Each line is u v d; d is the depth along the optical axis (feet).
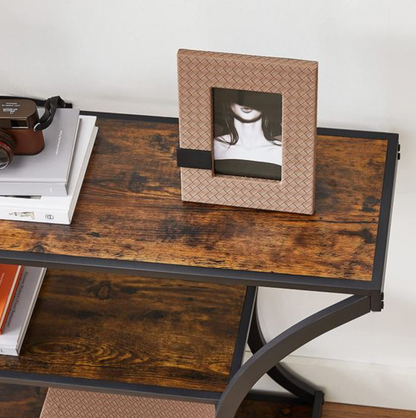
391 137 5.17
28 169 4.75
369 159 5.02
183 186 4.78
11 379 5.59
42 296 6.06
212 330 5.85
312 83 4.18
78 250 4.61
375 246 4.54
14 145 4.75
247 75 4.25
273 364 5.07
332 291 4.41
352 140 5.16
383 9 4.82
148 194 4.90
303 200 4.66
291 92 4.25
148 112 5.67
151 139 5.24
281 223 4.70
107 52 5.34
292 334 4.73
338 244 4.57
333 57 5.11
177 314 5.96
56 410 6.00
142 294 6.07
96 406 6.01
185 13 5.05
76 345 5.77
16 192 4.75
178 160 4.65
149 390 5.50
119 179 4.99
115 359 5.68
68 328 5.87
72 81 5.56
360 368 7.12
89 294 6.08
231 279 4.46
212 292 6.08
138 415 5.95
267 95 4.36
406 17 4.83
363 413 7.41
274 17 4.97
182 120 4.50
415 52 4.98
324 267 4.46
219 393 5.49
